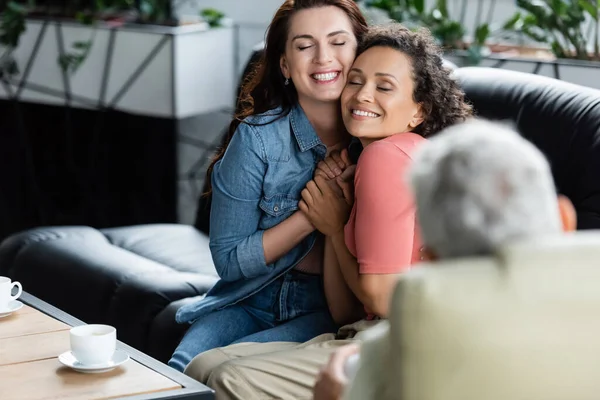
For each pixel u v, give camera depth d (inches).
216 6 200.1
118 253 135.8
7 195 212.7
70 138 211.2
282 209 96.3
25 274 136.8
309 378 87.0
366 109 90.9
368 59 91.3
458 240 46.8
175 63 180.4
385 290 86.7
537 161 47.1
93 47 189.0
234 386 86.4
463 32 162.1
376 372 50.3
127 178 209.2
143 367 79.4
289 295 99.2
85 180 211.8
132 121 206.7
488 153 46.8
